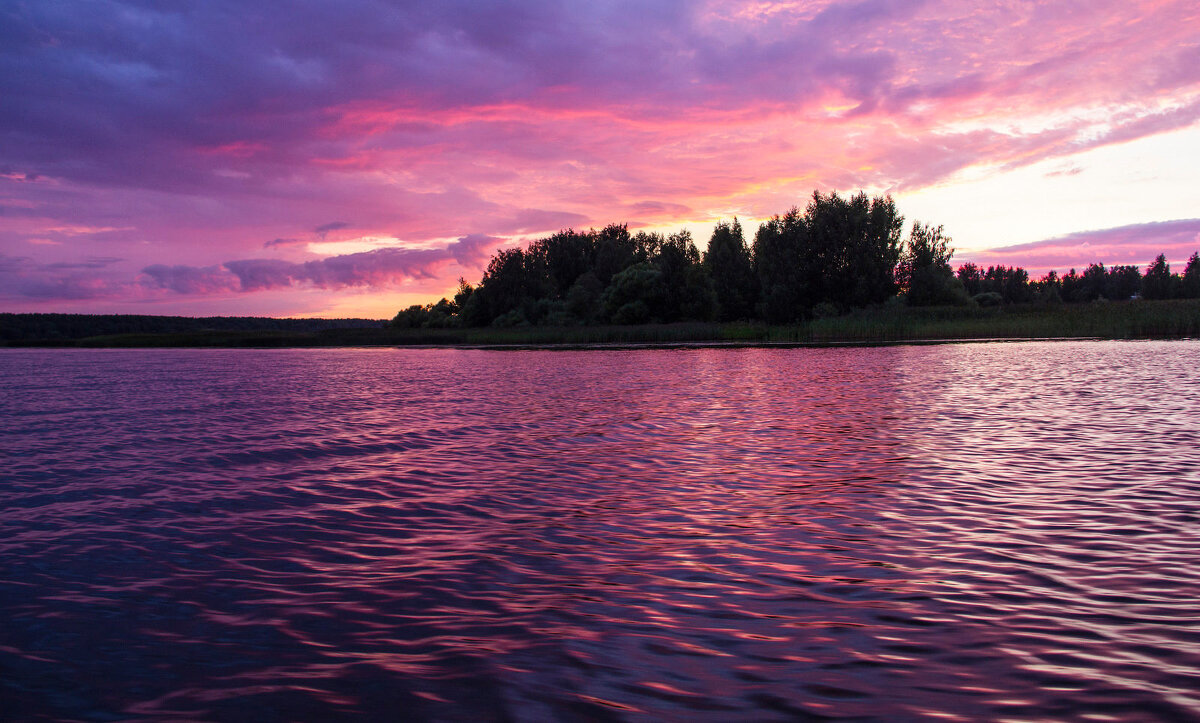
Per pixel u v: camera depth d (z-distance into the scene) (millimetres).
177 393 25266
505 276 102438
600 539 7422
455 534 7727
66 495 9805
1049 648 4738
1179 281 125375
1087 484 9102
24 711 4316
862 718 3947
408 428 15484
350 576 6512
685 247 90625
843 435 13477
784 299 78438
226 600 6004
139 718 4223
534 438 13945
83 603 5992
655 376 28562
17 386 29906
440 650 4969
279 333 97562
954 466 10383
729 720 3969
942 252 78625
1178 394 18344
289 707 4285
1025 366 28859
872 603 5570
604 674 4539
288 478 10672
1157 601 5457
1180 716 3898
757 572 6324
